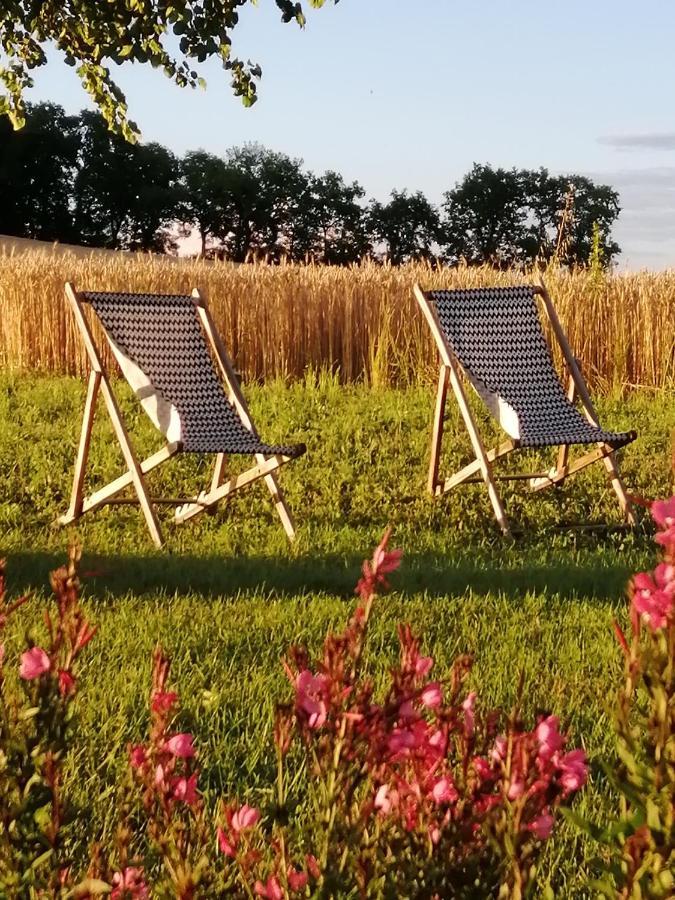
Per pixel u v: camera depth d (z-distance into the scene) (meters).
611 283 12.46
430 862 1.58
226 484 6.70
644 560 6.11
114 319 6.80
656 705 1.39
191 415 6.70
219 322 13.02
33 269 14.16
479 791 1.60
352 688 1.53
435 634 4.49
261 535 6.64
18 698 1.76
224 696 3.67
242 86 12.21
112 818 2.74
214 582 5.35
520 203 54.47
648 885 1.36
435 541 6.52
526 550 6.41
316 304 12.89
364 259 14.19
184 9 11.62
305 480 7.85
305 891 1.55
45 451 8.59
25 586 5.11
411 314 12.86
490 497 6.86
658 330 12.20
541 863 2.55
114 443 8.99
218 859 2.37
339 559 5.99
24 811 1.69
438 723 1.67
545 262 13.41
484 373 7.18
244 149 58.72
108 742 3.23
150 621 4.48
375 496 7.55
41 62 12.62
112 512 7.02
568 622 4.72
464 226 55.16
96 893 1.65
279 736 1.57
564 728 3.33
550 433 6.84
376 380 12.30
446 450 8.88
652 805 1.37
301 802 2.90
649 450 8.99
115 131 12.78
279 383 11.98
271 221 58.00
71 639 1.70
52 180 58.19
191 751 1.72
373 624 4.51
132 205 58.53
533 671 3.99
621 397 11.75
